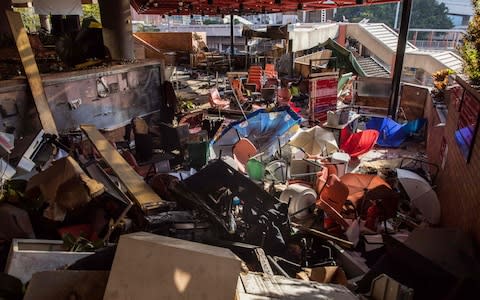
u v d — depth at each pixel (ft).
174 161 30.71
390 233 21.71
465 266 12.94
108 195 18.29
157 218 17.39
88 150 28.45
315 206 23.63
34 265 11.74
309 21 119.65
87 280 7.46
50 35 65.16
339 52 65.67
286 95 54.34
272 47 89.61
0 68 31.04
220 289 6.48
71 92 30.68
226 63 86.53
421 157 34.55
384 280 11.68
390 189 23.26
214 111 49.73
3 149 21.42
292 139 33.47
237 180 19.42
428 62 61.16
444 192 24.27
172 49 102.47
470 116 19.42
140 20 142.82
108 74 33.86
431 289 12.64
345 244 20.21
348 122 37.70
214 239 15.69
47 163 23.08
